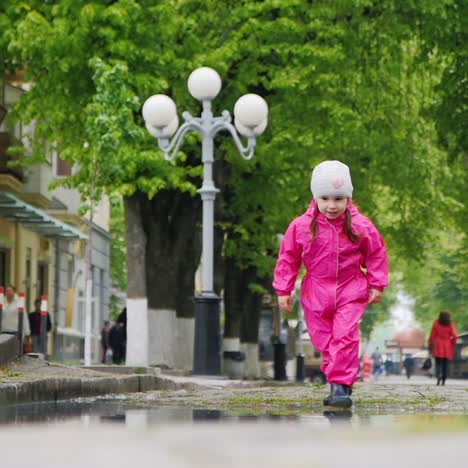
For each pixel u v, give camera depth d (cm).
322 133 6000
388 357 17750
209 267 4425
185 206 5600
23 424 1350
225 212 6281
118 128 5181
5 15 5584
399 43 6128
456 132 6731
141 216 5559
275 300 9094
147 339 5428
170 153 5541
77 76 5481
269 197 6188
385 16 6031
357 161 6712
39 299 7219
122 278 12244
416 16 6128
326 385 2823
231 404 2034
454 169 7444
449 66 6438
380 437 1066
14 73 6162
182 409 1812
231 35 5653
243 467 800
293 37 5753
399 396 2292
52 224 8100
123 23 5319
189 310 6031
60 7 5397
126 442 1004
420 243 7750
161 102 4722
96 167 5253
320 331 1975
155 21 5431
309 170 6244
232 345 7169
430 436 1076
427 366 10556
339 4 5831
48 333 7938
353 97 6316
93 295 10944
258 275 7012
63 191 9144
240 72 5697
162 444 981
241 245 6512
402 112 6681
